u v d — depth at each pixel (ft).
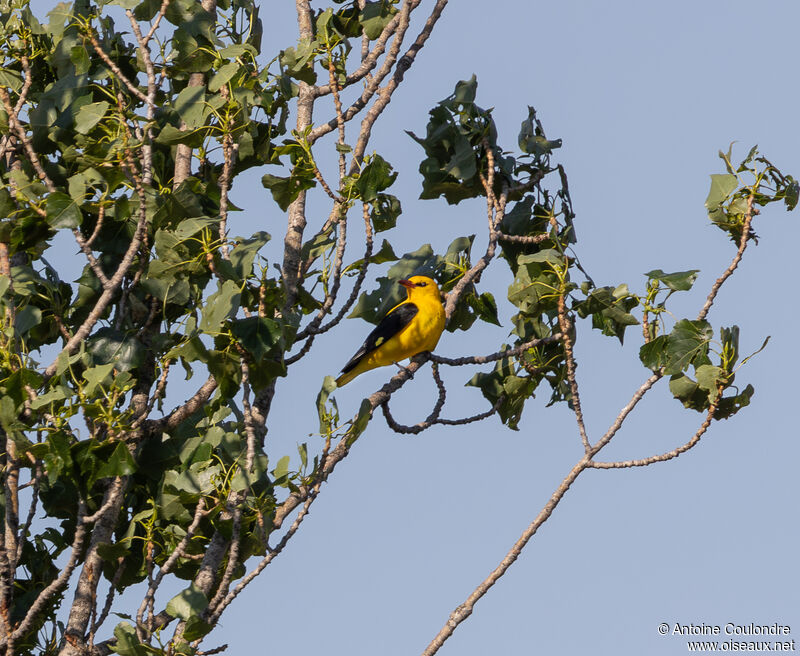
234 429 39.42
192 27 39.93
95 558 35.55
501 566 35.88
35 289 38.42
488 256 46.65
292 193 39.22
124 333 37.29
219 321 32.37
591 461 36.94
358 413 34.27
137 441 37.73
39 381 30.58
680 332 37.09
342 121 41.04
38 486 32.91
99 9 38.73
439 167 48.75
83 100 39.45
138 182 34.63
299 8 46.47
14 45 39.78
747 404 36.37
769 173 37.68
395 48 45.03
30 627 31.37
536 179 49.34
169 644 31.42
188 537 33.35
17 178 35.47
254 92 37.83
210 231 35.04
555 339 40.27
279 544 32.81
